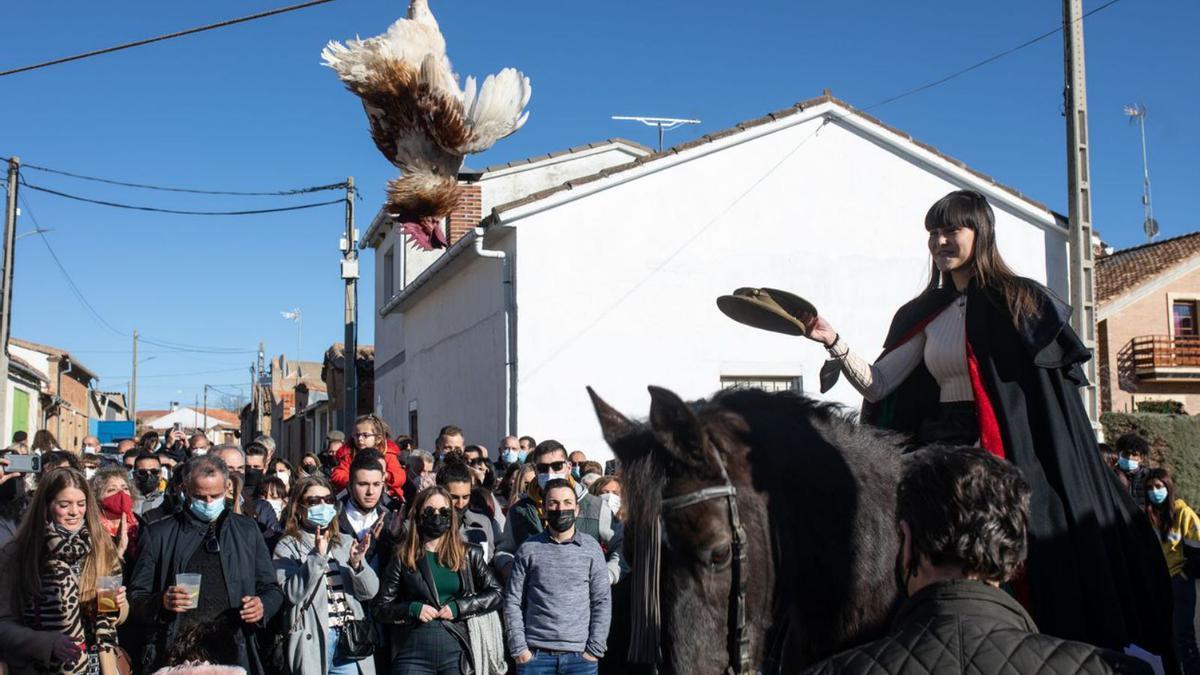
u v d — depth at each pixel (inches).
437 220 103.1
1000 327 135.9
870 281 634.8
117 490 262.5
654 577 103.7
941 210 141.9
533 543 263.0
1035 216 647.8
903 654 87.0
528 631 257.4
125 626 250.5
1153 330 1279.5
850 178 638.5
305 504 261.9
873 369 148.9
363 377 1211.2
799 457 116.1
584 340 591.5
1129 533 139.6
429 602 253.6
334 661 251.9
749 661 103.1
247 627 243.8
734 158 623.2
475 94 102.5
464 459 356.8
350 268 807.7
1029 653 84.4
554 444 313.7
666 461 108.5
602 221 599.8
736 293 141.5
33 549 212.7
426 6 107.2
